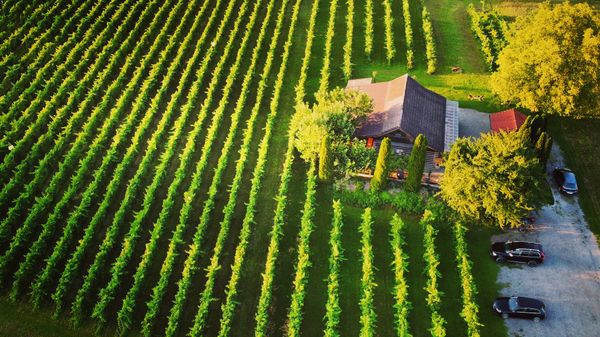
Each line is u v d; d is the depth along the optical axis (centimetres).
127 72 7944
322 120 6231
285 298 5350
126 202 6016
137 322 5200
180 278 5525
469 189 5438
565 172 6250
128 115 7312
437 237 5781
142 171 6391
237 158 6731
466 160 5594
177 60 7925
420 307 5256
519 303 5094
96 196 6219
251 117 6975
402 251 5612
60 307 5222
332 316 4962
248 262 5647
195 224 6009
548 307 5228
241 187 6388
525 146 5594
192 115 7319
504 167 5356
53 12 8888
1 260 5459
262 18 8956
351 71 7806
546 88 6419
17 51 8381
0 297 5384
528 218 5903
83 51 8312
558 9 6594
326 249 5741
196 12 9138
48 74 7906
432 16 8800
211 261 5631
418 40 8356
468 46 8200
